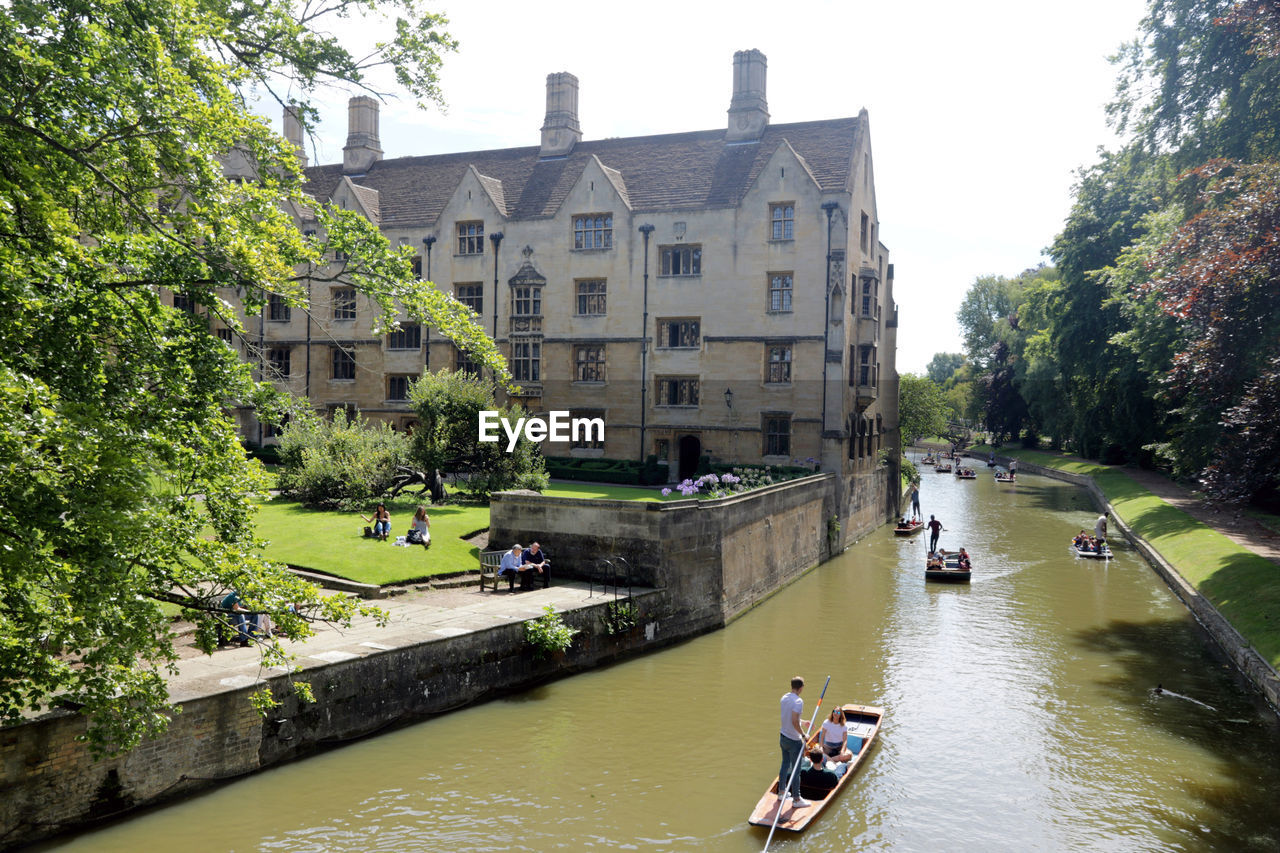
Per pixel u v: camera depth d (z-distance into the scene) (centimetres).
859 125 4169
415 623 1838
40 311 978
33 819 1160
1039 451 9044
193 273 1134
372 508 2931
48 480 957
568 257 4306
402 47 1648
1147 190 4691
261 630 1630
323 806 1334
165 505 1066
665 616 2291
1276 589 2322
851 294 4100
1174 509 4078
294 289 1313
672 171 4356
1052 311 5812
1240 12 2327
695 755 1572
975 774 1535
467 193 4484
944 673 2081
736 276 4050
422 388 3225
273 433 4319
